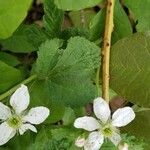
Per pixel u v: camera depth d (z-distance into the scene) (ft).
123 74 0.67
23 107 0.62
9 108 0.62
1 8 0.62
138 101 0.67
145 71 0.66
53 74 0.65
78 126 0.62
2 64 0.63
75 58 0.64
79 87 0.64
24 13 0.63
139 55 0.67
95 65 0.64
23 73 0.74
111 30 0.67
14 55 0.82
